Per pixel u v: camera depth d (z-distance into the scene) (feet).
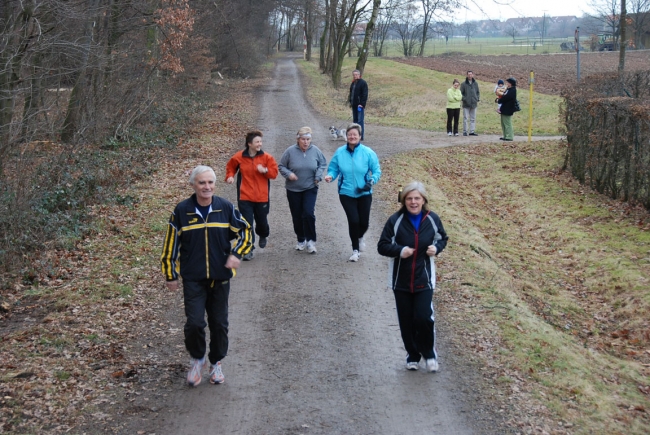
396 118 85.05
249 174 29.96
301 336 22.70
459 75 137.59
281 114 83.35
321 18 145.38
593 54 190.60
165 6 64.18
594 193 46.19
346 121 78.79
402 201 19.24
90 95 54.90
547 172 53.36
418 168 52.03
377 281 28.07
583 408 18.53
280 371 20.13
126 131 58.23
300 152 30.78
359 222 30.07
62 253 31.50
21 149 40.37
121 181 45.27
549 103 88.84
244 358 21.04
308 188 30.99
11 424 16.51
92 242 33.30
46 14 44.14
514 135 70.90
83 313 24.38
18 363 19.90
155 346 21.83
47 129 44.98
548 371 20.58
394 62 182.19
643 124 40.47
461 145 63.21
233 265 18.10
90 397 18.12
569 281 33.47
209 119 75.10
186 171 49.62
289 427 16.93
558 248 37.96
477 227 40.55
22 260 29.66
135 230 35.12
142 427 16.83
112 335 22.56
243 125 72.28
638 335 27.14
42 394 18.02
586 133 48.01
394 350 21.70
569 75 131.03
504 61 179.32
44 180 39.37
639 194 41.39
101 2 55.21
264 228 30.73
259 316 24.44
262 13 159.22
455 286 26.99
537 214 44.11
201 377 19.62
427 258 19.40
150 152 55.31
